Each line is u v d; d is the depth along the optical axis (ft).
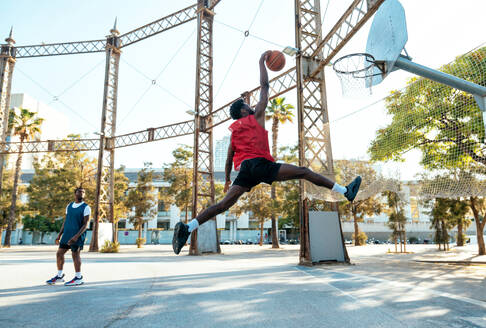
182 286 17.83
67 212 18.57
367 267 34.17
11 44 91.30
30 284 18.03
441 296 15.14
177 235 8.57
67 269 27.02
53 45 87.66
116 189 116.98
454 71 34.19
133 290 16.11
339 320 10.29
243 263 38.34
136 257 51.03
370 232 194.59
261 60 10.11
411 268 33.12
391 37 23.02
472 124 34.78
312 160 40.24
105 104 82.07
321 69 39.86
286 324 9.75
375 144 37.47
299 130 40.52
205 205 112.98
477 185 33.40
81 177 106.11
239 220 186.60
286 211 100.22
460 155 36.06
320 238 37.65
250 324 9.70
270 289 17.04
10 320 9.84
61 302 12.78
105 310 11.35
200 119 69.92
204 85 71.72
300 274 25.57
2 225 115.55
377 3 28.17
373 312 11.48
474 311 11.74
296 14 42.86
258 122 9.36
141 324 9.50
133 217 119.65
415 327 9.47
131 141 77.97
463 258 54.60
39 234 171.01
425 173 36.52
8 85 91.30
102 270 26.71
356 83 24.52
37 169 110.52
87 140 81.25
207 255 61.36
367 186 37.73
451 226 90.89
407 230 182.60
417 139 36.04
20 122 112.57
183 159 112.88
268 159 9.05
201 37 72.69
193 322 9.86
